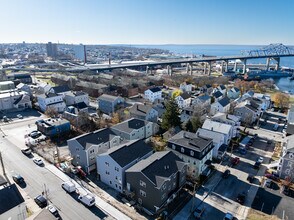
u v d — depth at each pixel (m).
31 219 28.66
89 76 133.25
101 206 35.75
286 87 147.12
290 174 43.03
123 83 115.31
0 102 80.94
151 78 136.62
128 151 42.22
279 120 76.69
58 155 48.38
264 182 43.09
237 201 38.03
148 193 34.97
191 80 137.25
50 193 38.19
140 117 66.94
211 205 37.06
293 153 42.44
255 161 50.88
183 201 37.81
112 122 66.50
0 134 61.22
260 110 79.25
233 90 107.44
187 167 43.88
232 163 49.44
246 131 67.31
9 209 30.41
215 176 45.00
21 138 58.84
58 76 130.50
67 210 34.56
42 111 81.69
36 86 116.00
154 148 53.28
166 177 35.66
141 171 35.09
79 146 44.41
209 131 52.56
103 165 40.81
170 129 57.44
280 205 37.31
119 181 38.81
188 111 71.88
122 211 34.91
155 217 34.03
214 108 78.75
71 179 42.31
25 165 46.34
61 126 60.25
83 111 70.62
